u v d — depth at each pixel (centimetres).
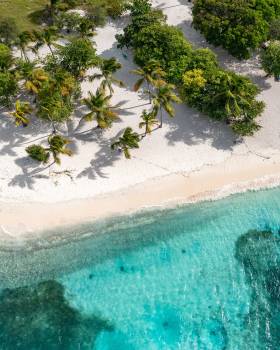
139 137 5106
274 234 4594
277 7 5872
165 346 3962
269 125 5291
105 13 6306
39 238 4450
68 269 4322
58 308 4134
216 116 5069
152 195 4728
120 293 4216
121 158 4956
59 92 5003
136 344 3966
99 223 4556
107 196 4697
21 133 5150
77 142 5066
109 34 6225
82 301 4172
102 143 5069
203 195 4756
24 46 5475
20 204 4612
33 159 4897
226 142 5125
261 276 4359
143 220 4597
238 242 4538
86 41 5497
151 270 4347
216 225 4616
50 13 6341
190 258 4428
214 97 4941
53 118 4934
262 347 3991
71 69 5422
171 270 4353
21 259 4350
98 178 4803
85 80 5653
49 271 4309
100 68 5344
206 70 5275
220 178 4866
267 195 4797
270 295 4262
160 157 4988
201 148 5069
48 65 5397
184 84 5175
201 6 5825
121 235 4509
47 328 4038
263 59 5478
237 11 5547
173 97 4800
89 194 4697
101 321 4075
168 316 4109
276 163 4994
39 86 4978
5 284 4241
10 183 4738
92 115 4731
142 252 4438
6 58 5231
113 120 5203
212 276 4334
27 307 4141
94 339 3984
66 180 4775
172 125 5250
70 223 4538
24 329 4034
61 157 4931
